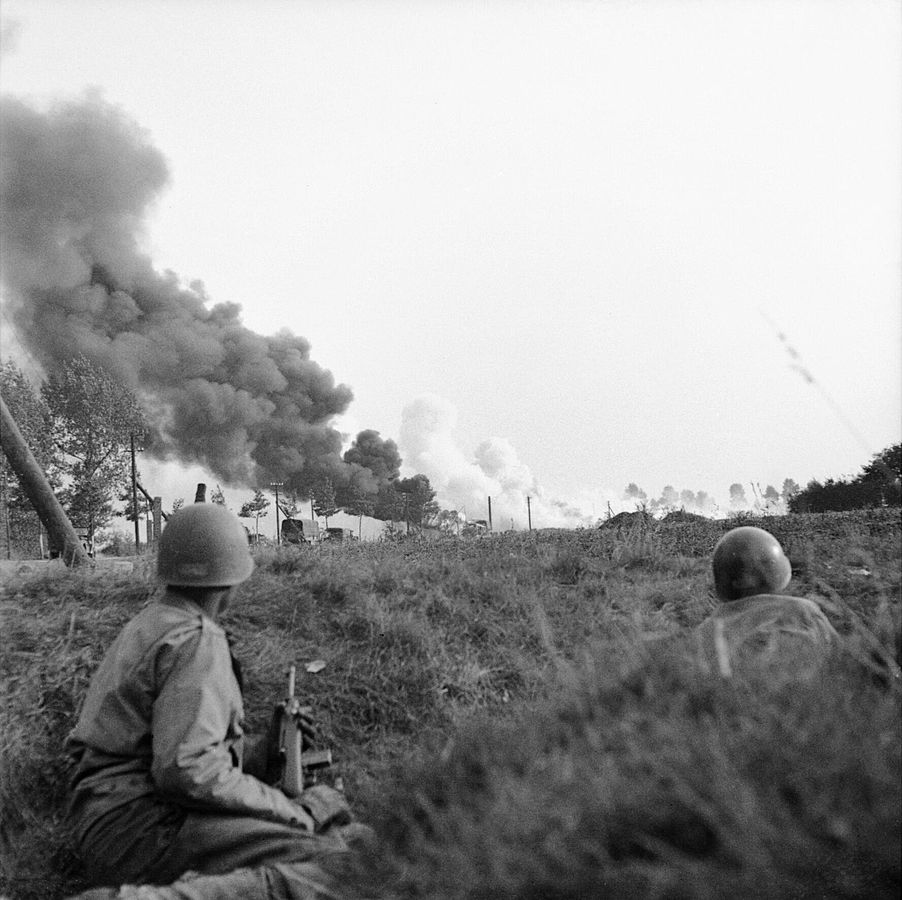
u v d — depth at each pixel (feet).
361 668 18.95
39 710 17.08
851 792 5.82
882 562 24.07
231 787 10.22
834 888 5.85
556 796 6.27
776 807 5.73
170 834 10.15
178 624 10.98
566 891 6.02
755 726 6.44
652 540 31.58
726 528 36.17
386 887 7.10
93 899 8.96
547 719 8.46
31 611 20.76
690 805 5.86
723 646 7.78
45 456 150.82
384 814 8.52
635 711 7.30
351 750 16.53
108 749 10.63
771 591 13.67
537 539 34.53
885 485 49.08
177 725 10.16
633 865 5.72
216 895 8.95
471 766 8.30
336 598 22.35
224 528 11.73
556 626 21.22
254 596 21.86
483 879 6.16
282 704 12.22
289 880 9.03
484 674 18.98
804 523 35.91
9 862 13.89
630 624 19.70
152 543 31.07
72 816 10.75
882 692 8.93
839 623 17.65
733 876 5.53
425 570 25.49
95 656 18.84
